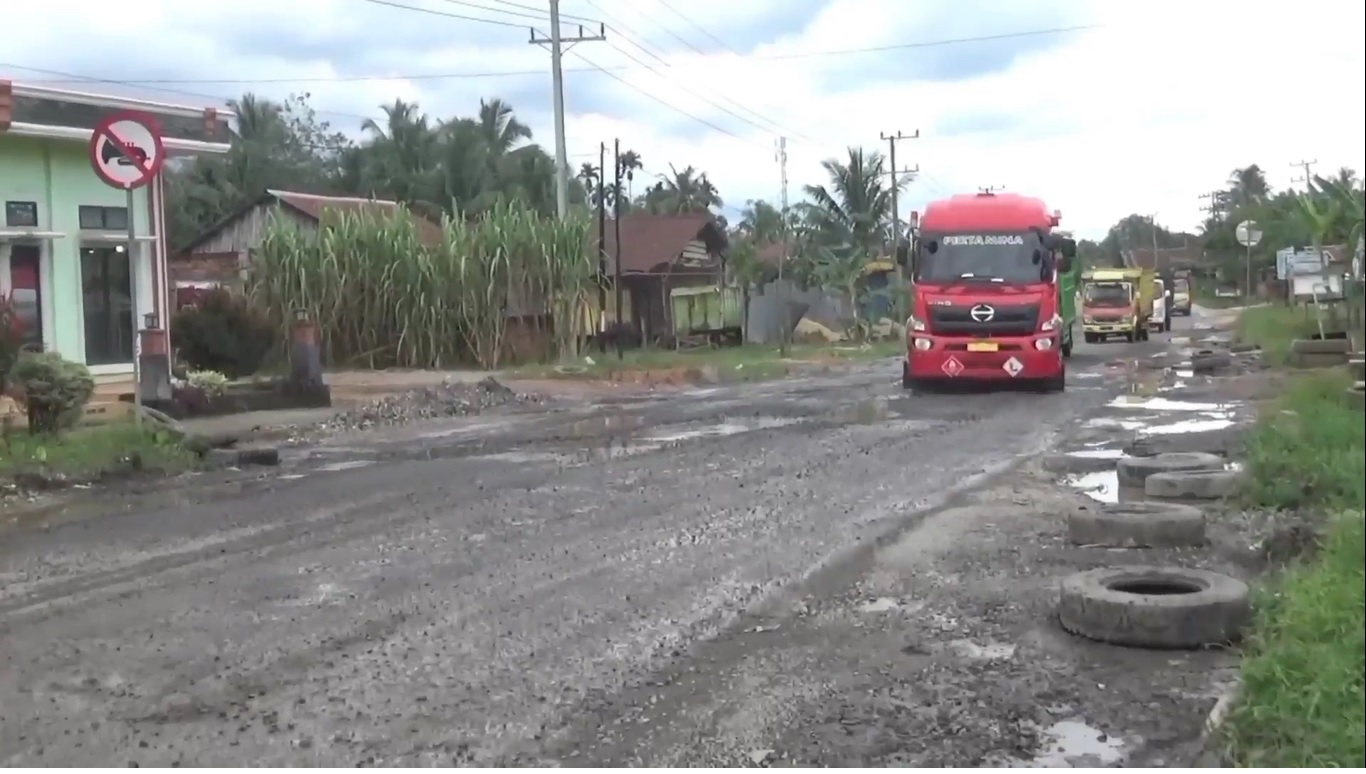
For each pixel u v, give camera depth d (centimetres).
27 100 1809
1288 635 544
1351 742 441
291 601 773
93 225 1950
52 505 1162
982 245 2227
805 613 720
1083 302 4634
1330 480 882
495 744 524
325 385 2150
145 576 858
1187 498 1027
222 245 4291
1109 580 700
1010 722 539
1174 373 2603
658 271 4572
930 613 715
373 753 516
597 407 2158
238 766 504
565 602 754
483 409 2133
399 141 5778
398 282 3209
